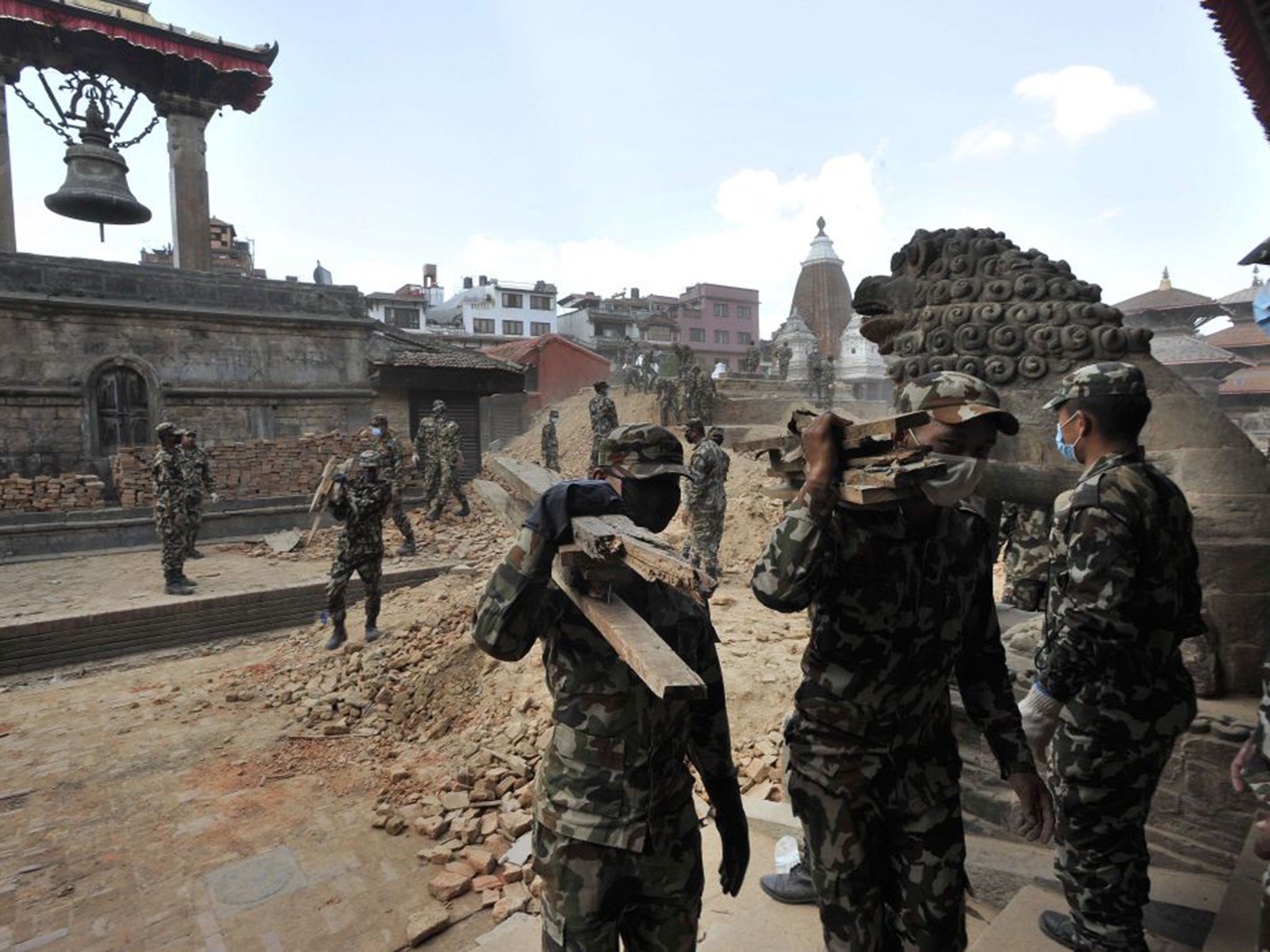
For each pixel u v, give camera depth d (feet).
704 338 204.23
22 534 43.21
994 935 7.69
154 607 32.12
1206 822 8.25
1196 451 9.38
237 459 51.85
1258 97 18.25
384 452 42.47
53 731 21.50
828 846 6.02
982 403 5.57
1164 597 6.53
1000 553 31.76
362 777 17.88
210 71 54.34
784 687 18.15
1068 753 6.79
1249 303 90.38
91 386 48.26
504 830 14.34
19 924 12.47
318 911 12.65
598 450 6.73
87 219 47.09
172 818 16.08
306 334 57.62
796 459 6.02
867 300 13.12
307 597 36.27
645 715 6.13
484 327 174.91
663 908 6.31
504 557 6.06
